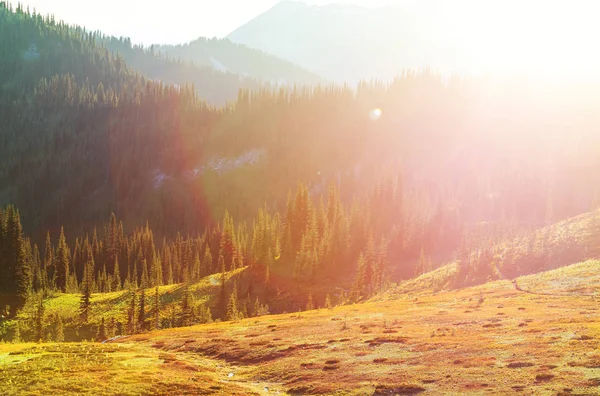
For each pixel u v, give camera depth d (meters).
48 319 133.25
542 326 49.25
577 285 77.50
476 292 91.06
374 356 46.97
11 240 137.75
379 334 57.09
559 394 29.72
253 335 68.50
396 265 171.88
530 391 31.08
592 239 111.88
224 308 143.88
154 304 144.75
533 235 129.88
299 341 59.25
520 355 39.50
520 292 81.31
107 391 37.97
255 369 49.72
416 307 81.31
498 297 79.75
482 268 117.38
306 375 43.91
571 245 111.81
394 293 127.50
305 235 182.75
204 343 66.69
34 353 59.69
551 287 80.62
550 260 110.50
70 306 146.50
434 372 38.81
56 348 64.12
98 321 133.88
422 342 49.75
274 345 58.56
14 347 68.06
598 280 78.19
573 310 58.50
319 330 66.00
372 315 76.00
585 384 30.56
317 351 52.62
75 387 38.78
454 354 43.34
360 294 147.50
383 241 173.50
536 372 34.59
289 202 192.12
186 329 87.56
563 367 34.59
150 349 66.88
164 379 43.00
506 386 32.84
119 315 137.12
